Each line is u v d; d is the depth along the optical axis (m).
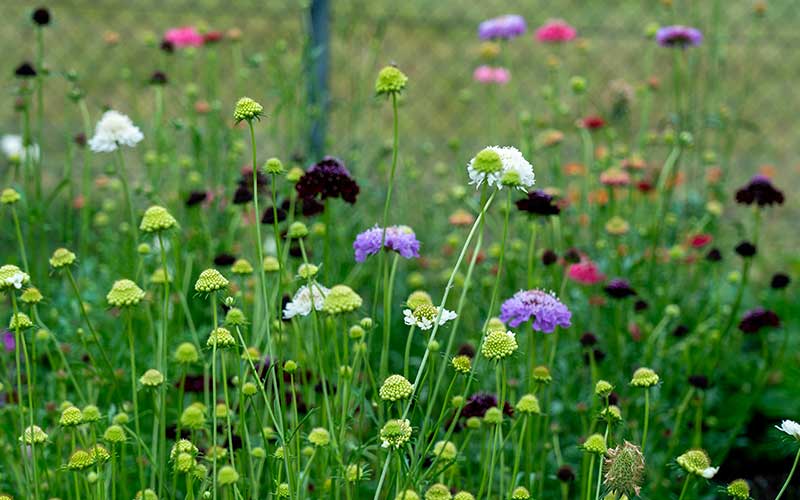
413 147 7.96
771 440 4.61
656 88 5.91
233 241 5.21
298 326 3.38
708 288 5.27
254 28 9.20
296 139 6.35
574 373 4.45
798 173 8.95
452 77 10.12
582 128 5.61
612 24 11.57
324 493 3.08
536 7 12.57
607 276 5.00
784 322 4.96
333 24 7.21
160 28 10.09
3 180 6.73
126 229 4.89
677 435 4.15
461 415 3.39
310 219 5.08
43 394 4.11
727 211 7.65
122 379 4.11
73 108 8.41
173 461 2.96
